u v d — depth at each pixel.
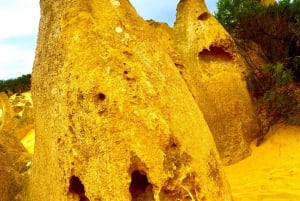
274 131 7.34
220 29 7.27
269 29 8.16
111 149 2.68
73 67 2.90
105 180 2.65
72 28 3.01
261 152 6.91
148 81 2.88
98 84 2.81
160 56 3.13
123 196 2.62
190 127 2.93
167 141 2.72
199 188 2.74
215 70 7.09
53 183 2.88
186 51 7.20
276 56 8.09
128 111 2.74
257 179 6.06
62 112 2.87
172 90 2.99
